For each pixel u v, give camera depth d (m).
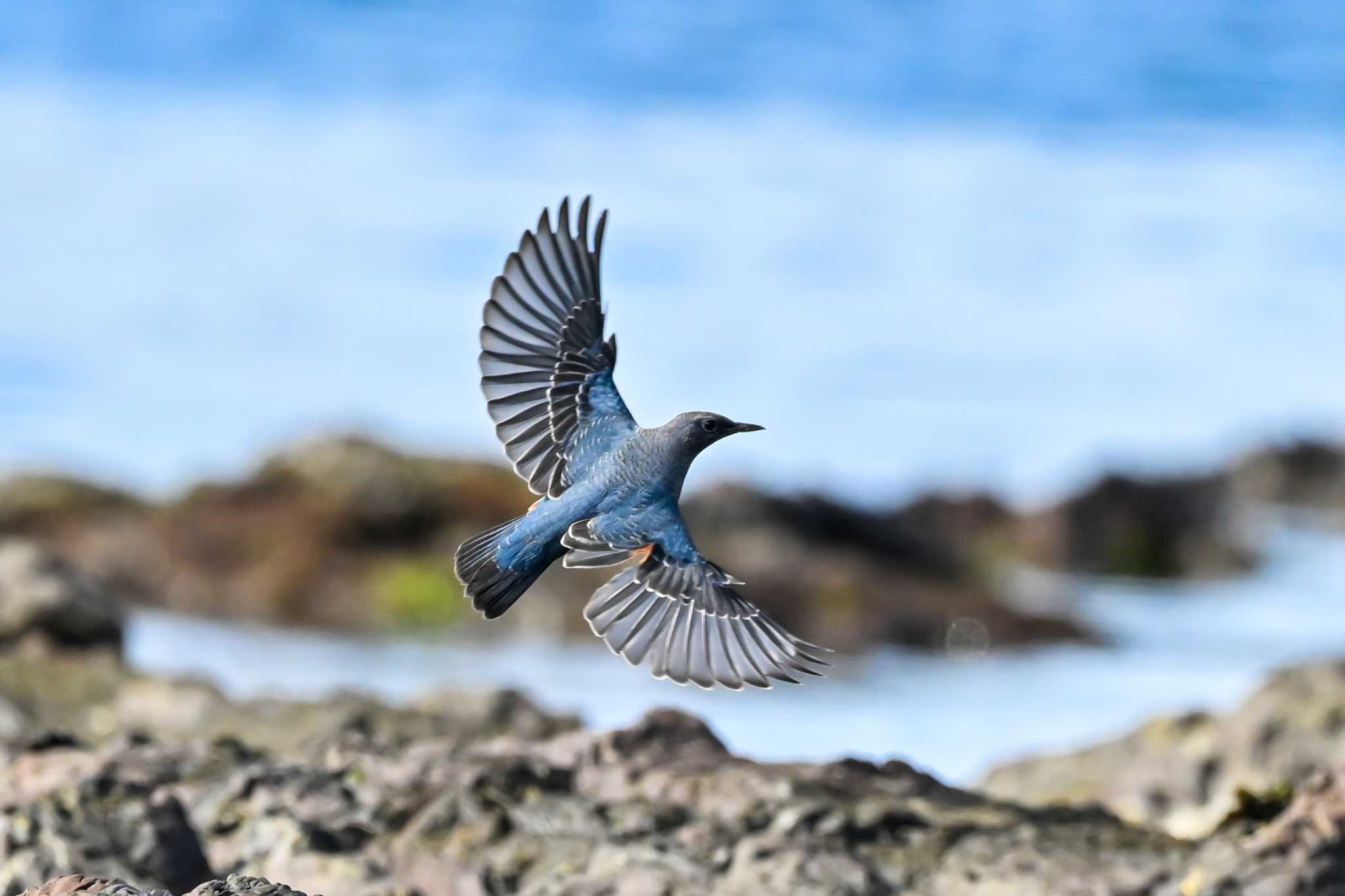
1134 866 8.52
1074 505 24.78
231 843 8.67
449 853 8.65
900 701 17.77
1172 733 11.80
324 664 18.62
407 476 21.86
